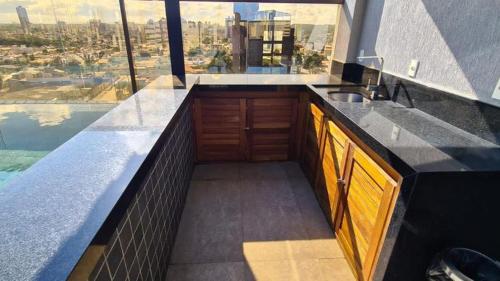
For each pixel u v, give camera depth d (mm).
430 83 1632
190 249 1716
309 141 2355
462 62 1395
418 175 965
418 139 1258
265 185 2424
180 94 1993
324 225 1937
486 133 1264
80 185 821
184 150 2145
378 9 2191
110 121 1405
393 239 1114
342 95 2180
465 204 1033
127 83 2223
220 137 2656
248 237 1822
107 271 808
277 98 2527
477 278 1057
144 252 1155
